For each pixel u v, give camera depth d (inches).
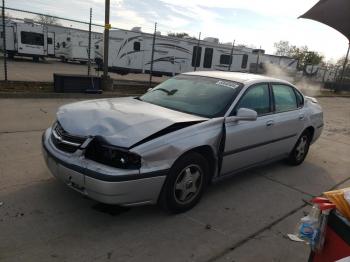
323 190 201.6
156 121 141.6
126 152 126.0
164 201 142.3
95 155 131.6
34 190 158.6
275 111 201.2
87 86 468.8
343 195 84.3
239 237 137.8
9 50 1198.3
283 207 170.9
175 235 133.6
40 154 207.8
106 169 124.6
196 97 177.8
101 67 879.1
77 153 131.3
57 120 153.6
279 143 206.1
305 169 237.9
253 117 163.8
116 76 976.3
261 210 164.6
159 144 132.1
